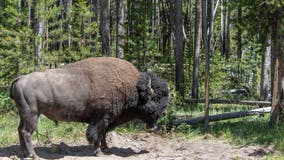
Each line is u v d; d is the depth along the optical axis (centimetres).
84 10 1544
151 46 1705
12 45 1387
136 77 868
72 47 1527
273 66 1183
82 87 820
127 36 1684
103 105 832
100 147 895
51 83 803
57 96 802
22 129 794
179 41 1680
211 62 2033
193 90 1714
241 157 862
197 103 1595
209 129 1100
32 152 796
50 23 1471
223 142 1003
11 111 1264
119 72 849
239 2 1136
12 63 1350
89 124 843
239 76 2328
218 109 1482
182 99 1562
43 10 1322
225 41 2922
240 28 1150
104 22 1383
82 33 1553
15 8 1391
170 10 2238
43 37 1362
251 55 2314
